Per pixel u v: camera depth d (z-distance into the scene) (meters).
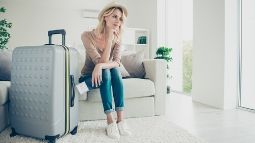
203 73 3.50
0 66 2.26
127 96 2.31
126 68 2.56
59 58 1.57
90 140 1.71
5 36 4.83
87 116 2.23
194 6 3.70
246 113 2.81
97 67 1.84
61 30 1.76
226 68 3.11
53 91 1.54
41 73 1.56
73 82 1.74
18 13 5.16
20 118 1.69
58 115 1.60
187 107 3.15
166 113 2.75
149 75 2.54
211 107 3.19
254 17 3.26
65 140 1.70
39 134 1.60
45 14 5.33
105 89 1.85
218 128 2.13
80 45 5.18
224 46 3.10
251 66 3.27
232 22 3.14
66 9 5.48
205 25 3.46
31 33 5.24
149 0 5.39
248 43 3.24
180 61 5.21
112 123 1.81
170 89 4.96
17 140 1.67
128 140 1.73
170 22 5.23
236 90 3.16
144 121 2.25
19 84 1.66
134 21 6.00
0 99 1.64
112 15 1.97
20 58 1.64
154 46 5.25
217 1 3.22
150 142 1.69
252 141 1.79
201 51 3.55
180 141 1.72
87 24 5.65
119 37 2.04
